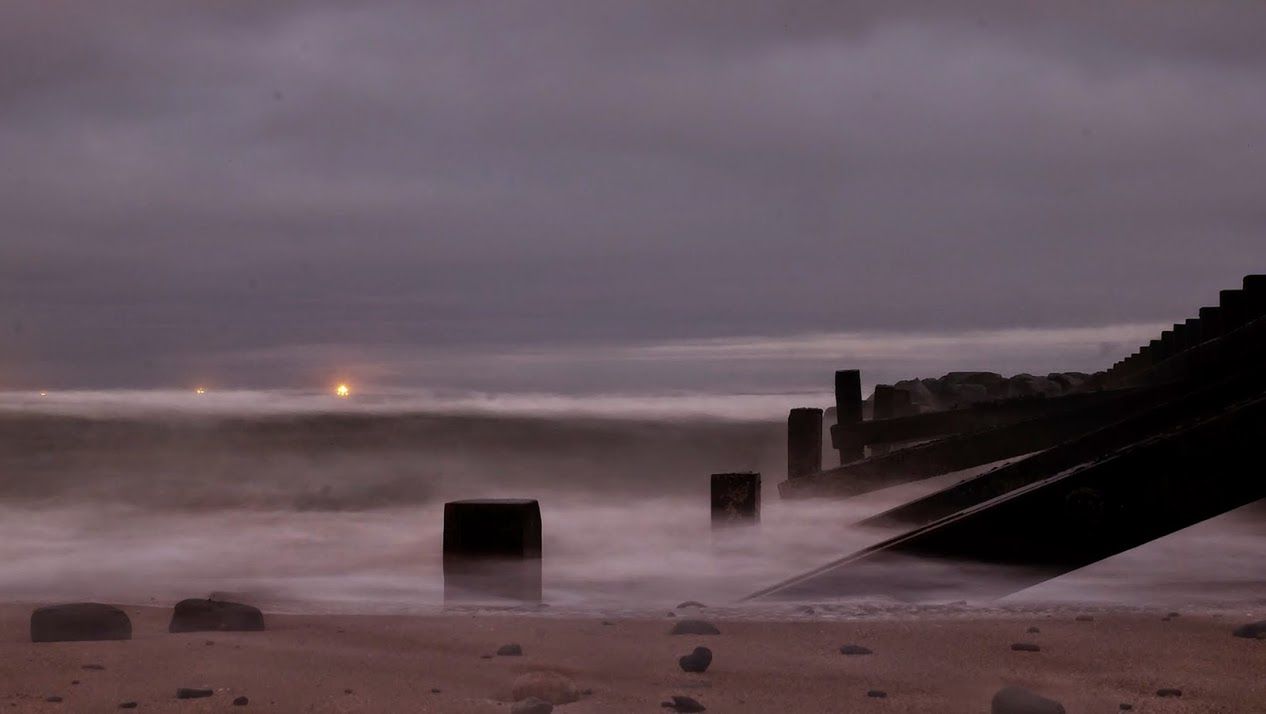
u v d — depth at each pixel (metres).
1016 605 5.86
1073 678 4.33
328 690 4.18
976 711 3.87
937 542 4.80
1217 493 4.32
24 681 4.32
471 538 6.41
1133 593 6.45
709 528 11.84
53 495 16.80
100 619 5.27
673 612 5.94
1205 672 4.41
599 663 4.66
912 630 5.20
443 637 5.27
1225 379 6.27
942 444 11.68
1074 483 4.46
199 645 5.06
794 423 13.67
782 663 4.61
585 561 9.35
